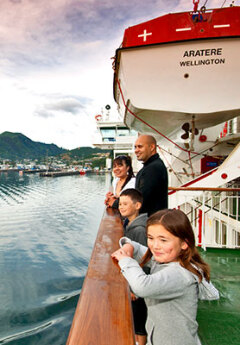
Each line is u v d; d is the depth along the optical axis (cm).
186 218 112
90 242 1380
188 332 104
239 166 568
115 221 217
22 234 1564
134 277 102
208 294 116
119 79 608
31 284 754
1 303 620
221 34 473
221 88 503
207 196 742
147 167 218
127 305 90
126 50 517
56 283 762
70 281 779
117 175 285
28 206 2923
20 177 9738
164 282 101
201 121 595
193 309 107
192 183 586
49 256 1083
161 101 528
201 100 514
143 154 233
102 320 81
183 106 523
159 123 632
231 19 470
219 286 324
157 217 113
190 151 756
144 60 516
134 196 188
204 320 250
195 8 478
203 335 227
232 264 398
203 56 491
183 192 588
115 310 87
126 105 609
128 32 513
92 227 1831
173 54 500
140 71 522
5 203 3155
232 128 872
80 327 78
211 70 496
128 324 79
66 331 492
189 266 110
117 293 98
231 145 837
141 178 220
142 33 502
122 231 184
